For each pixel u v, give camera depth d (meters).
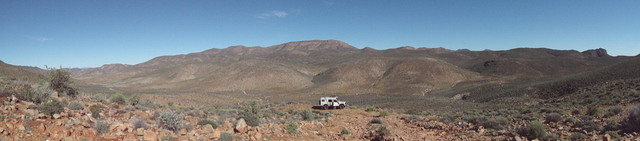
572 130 13.53
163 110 20.94
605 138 10.31
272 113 28.47
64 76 22.23
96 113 12.97
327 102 39.53
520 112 28.25
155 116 15.43
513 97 60.22
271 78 147.38
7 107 11.12
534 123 12.33
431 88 108.62
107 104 19.09
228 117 20.92
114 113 15.02
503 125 16.11
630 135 10.89
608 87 42.16
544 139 11.67
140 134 9.93
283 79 146.75
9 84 18.39
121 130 10.15
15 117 9.73
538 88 63.09
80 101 17.72
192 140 10.59
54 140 8.14
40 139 8.00
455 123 18.89
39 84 20.02
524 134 12.42
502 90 72.06
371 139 14.03
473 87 90.06
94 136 9.09
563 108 29.55
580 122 14.46
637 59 59.22
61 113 11.56
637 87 34.53
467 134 14.30
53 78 21.75
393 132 15.81
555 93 56.38
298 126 16.98
